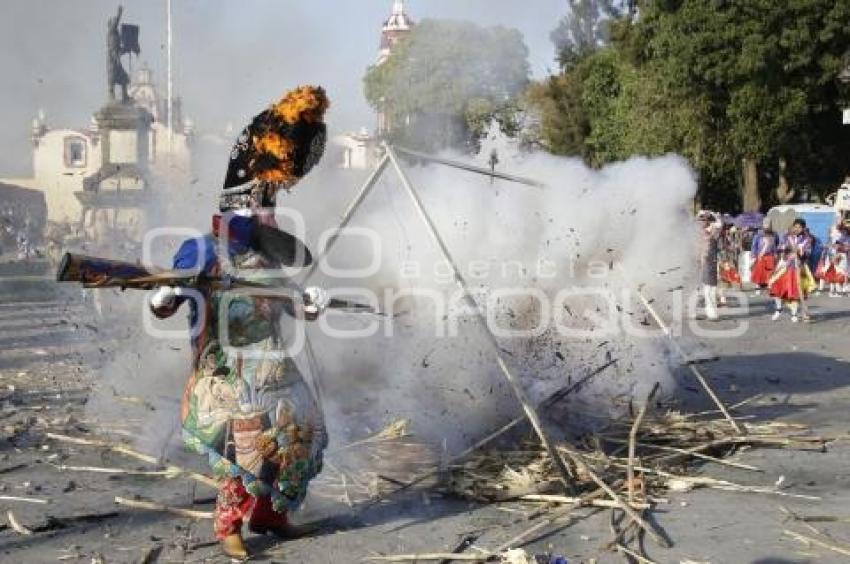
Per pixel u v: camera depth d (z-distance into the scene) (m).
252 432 4.81
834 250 23.59
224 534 4.89
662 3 34.19
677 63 33.31
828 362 11.39
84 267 4.67
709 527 5.33
